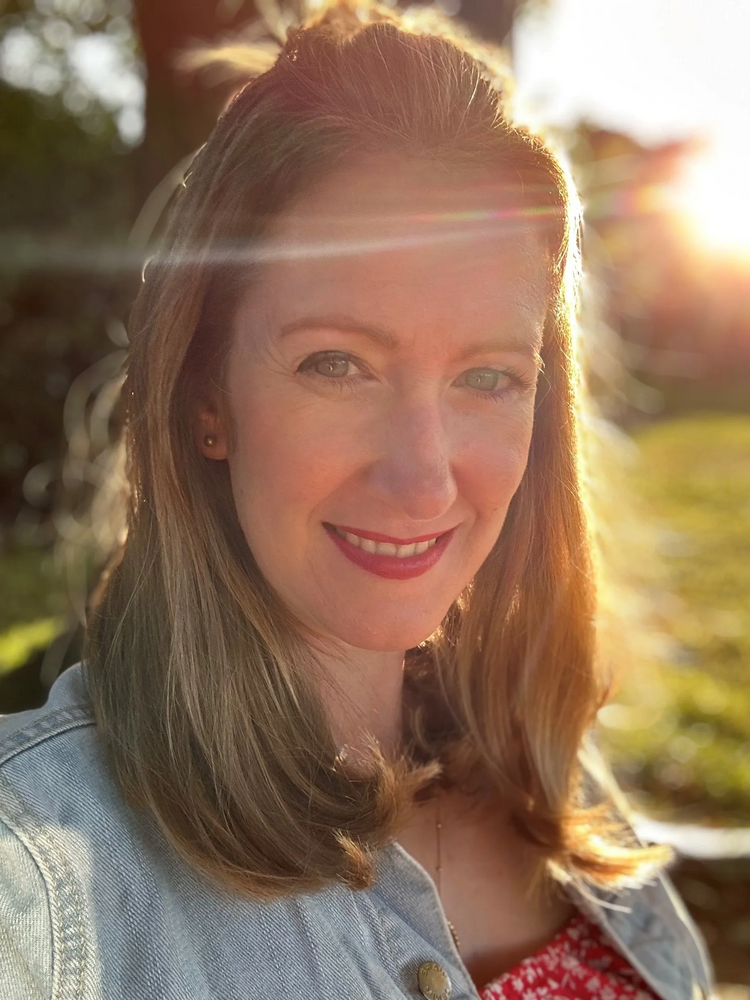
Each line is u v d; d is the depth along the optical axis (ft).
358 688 1.36
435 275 1.07
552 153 1.20
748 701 4.83
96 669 1.17
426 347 1.08
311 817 1.18
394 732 1.47
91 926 0.99
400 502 1.09
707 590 7.15
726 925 3.06
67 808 1.04
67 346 6.32
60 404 6.49
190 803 1.10
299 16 2.07
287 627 1.22
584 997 1.50
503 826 1.54
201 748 1.13
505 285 1.12
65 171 7.68
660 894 1.65
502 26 2.83
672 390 20.84
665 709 4.59
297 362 1.08
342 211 1.06
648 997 1.53
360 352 1.08
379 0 2.15
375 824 1.22
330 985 1.13
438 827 1.49
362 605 1.16
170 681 1.13
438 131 1.08
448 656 1.55
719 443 15.20
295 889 1.12
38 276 6.33
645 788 3.92
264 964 1.10
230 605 1.19
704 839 3.21
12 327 6.42
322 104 1.08
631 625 2.32
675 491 11.38
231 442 1.15
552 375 1.42
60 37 6.49
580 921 1.57
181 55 2.77
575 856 1.54
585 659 1.60
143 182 2.92
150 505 1.19
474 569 1.26
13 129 7.63
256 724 1.17
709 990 1.71
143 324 1.19
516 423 1.20
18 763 1.05
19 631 4.27
